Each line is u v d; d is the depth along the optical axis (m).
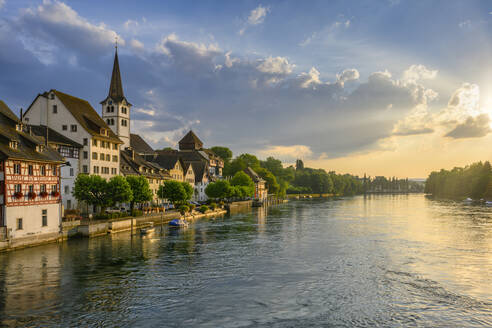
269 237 64.12
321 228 77.25
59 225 56.62
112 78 115.31
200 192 145.75
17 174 49.66
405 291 34.12
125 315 28.20
